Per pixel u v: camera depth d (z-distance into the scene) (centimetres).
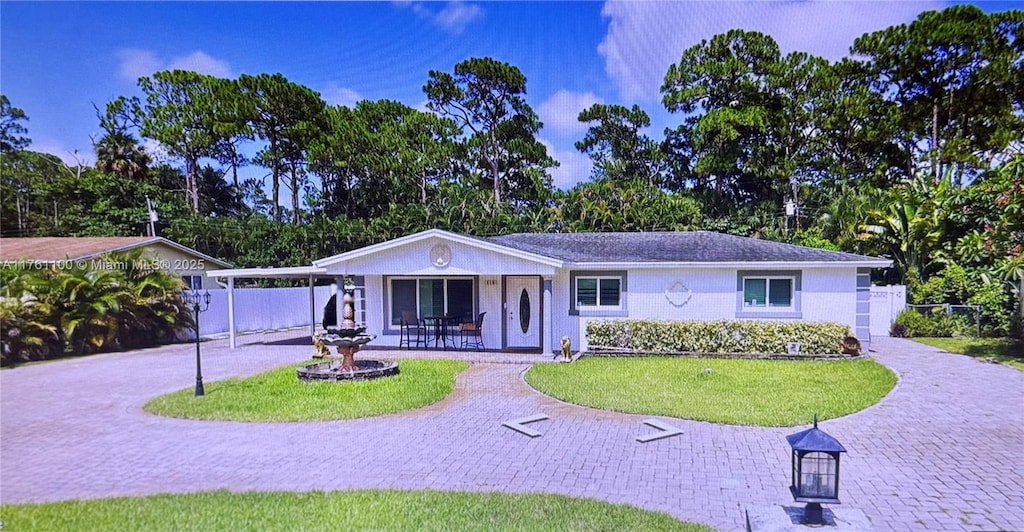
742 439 732
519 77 3525
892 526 480
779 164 3325
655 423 800
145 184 3331
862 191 2647
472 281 1623
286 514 514
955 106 2777
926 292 1948
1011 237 1282
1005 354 1416
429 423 820
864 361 1327
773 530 449
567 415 860
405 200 3591
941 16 2680
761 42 3353
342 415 855
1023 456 657
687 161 3941
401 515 509
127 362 1438
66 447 715
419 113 3606
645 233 1908
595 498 546
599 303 1562
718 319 1497
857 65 3038
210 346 1773
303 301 2542
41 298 1532
